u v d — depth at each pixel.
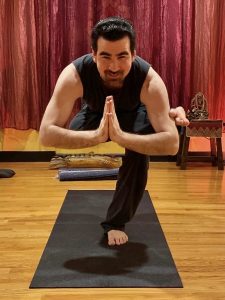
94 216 2.45
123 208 1.99
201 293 1.55
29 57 4.01
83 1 3.94
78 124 1.91
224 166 4.12
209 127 3.81
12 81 4.04
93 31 1.61
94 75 1.73
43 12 3.96
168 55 4.06
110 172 3.45
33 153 4.29
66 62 4.04
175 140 1.73
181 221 2.38
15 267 1.77
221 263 1.82
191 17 4.02
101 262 1.81
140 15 3.98
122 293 1.55
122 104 1.81
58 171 3.76
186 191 3.06
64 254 1.89
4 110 4.09
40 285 1.60
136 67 1.72
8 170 3.61
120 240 2.00
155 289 1.58
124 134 1.67
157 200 2.81
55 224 2.31
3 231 2.21
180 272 1.72
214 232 2.21
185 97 4.13
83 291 1.56
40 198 2.86
